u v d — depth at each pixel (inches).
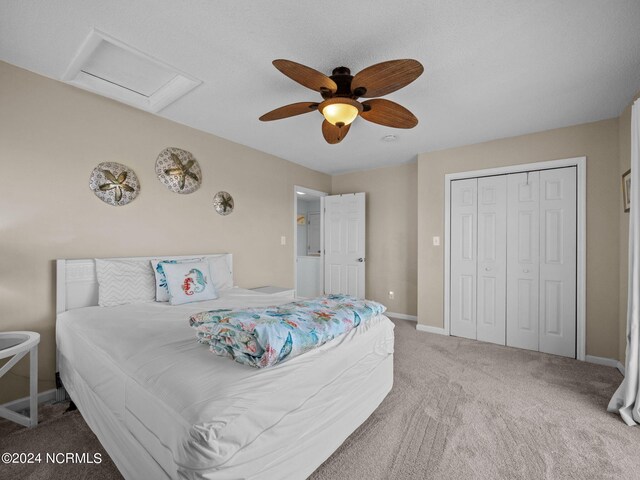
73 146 89.1
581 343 114.9
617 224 109.8
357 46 70.4
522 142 127.3
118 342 59.4
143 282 96.0
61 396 83.7
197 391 41.3
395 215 181.2
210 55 74.7
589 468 58.6
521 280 128.0
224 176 133.8
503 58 74.4
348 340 65.7
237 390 42.3
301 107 76.0
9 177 78.2
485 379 97.1
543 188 123.6
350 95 72.8
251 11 60.1
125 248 100.7
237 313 58.7
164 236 111.8
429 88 88.7
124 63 82.6
